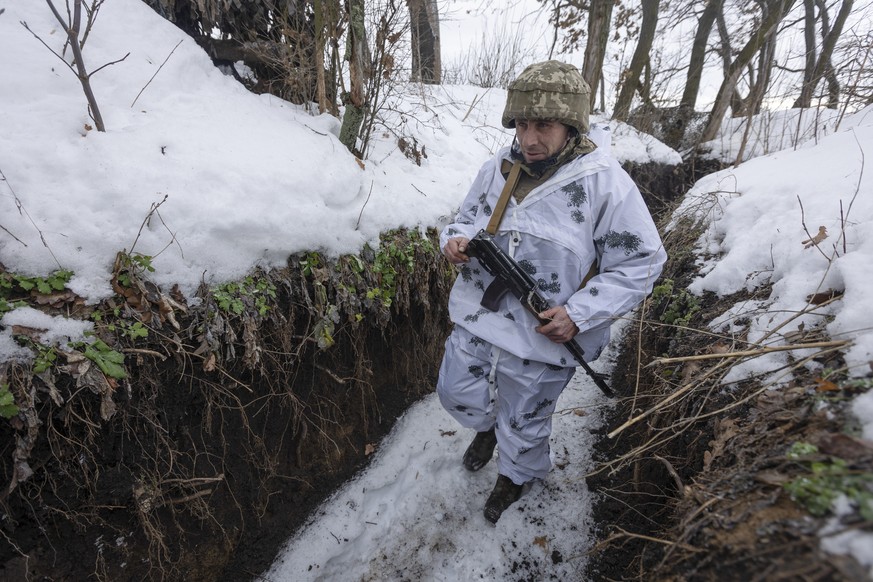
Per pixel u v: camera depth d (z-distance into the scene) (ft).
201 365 5.05
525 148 4.70
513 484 6.26
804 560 2.32
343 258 6.52
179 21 7.63
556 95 4.30
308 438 6.61
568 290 4.93
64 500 4.17
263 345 5.56
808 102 14.32
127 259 4.57
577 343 5.10
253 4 7.61
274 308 5.67
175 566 5.08
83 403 4.09
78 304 4.27
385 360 8.09
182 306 4.85
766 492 2.90
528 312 5.03
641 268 4.67
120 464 4.49
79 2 4.46
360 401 7.50
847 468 2.64
